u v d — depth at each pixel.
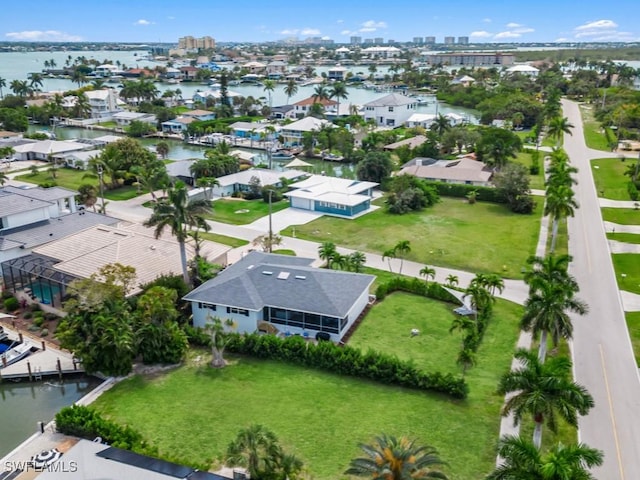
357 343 48.22
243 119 171.38
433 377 40.84
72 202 79.62
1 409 41.38
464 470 32.88
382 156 102.81
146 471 30.97
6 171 114.12
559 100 190.25
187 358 46.44
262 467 30.80
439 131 133.00
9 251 61.25
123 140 106.31
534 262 46.25
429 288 57.31
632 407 39.44
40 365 45.41
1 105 182.12
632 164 111.31
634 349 47.19
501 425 37.16
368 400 40.09
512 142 119.31
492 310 54.25
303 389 41.59
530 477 24.78
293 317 49.91
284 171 108.62
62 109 179.12
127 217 84.81
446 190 97.31
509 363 45.19
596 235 75.81
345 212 86.12
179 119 166.25
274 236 74.94
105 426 35.44
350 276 53.56
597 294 57.88
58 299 54.72
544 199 93.62
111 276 48.03
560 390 30.19
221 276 54.94
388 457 25.89
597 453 25.52
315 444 35.34
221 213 87.44
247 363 45.47
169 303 46.69
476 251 70.69
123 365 42.94
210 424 37.53
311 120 151.12
